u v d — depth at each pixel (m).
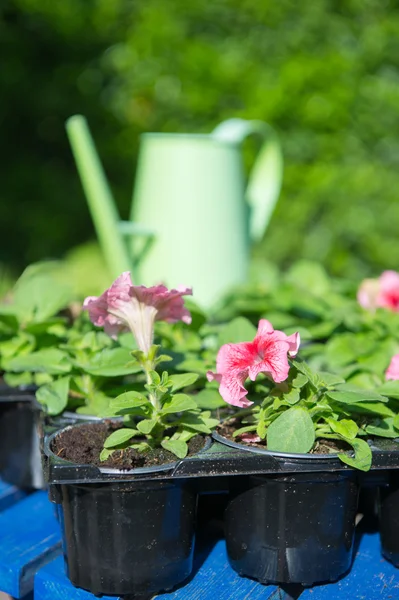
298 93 3.94
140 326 1.33
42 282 1.84
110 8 4.19
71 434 1.37
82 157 1.95
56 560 1.37
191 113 4.19
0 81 4.25
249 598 1.24
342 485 1.24
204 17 4.06
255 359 1.28
